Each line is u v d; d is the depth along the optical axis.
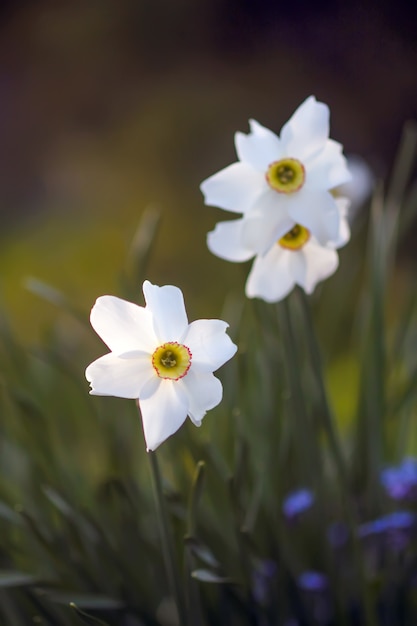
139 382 0.74
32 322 2.74
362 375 0.96
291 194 0.81
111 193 3.55
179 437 0.91
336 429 0.96
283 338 0.87
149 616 0.87
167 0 4.10
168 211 3.41
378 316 0.95
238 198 0.82
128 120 3.86
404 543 0.91
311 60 3.92
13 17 4.17
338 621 0.90
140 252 0.97
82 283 2.98
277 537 0.91
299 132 0.81
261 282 0.85
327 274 0.85
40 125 3.90
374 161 3.62
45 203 3.59
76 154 3.77
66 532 0.90
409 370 1.03
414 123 3.68
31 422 0.92
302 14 3.99
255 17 4.03
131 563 0.91
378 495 0.95
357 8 3.91
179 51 4.04
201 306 2.77
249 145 0.81
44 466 0.93
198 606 0.84
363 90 3.81
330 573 0.89
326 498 0.95
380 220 0.96
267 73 3.92
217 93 3.87
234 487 0.83
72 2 4.19
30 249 3.25
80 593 0.86
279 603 0.90
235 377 0.94
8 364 1.00
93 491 0.97
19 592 0.87
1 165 3.81
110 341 0.75
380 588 0.89
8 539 0.89
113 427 0.95
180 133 3.74
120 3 4.13
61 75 4.01
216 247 0.83
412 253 2.86
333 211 0.81
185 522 0.88
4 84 4.03
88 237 3.27
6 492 0.94
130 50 4.05
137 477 1.01
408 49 3.81
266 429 0.94
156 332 0.74
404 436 1.02
